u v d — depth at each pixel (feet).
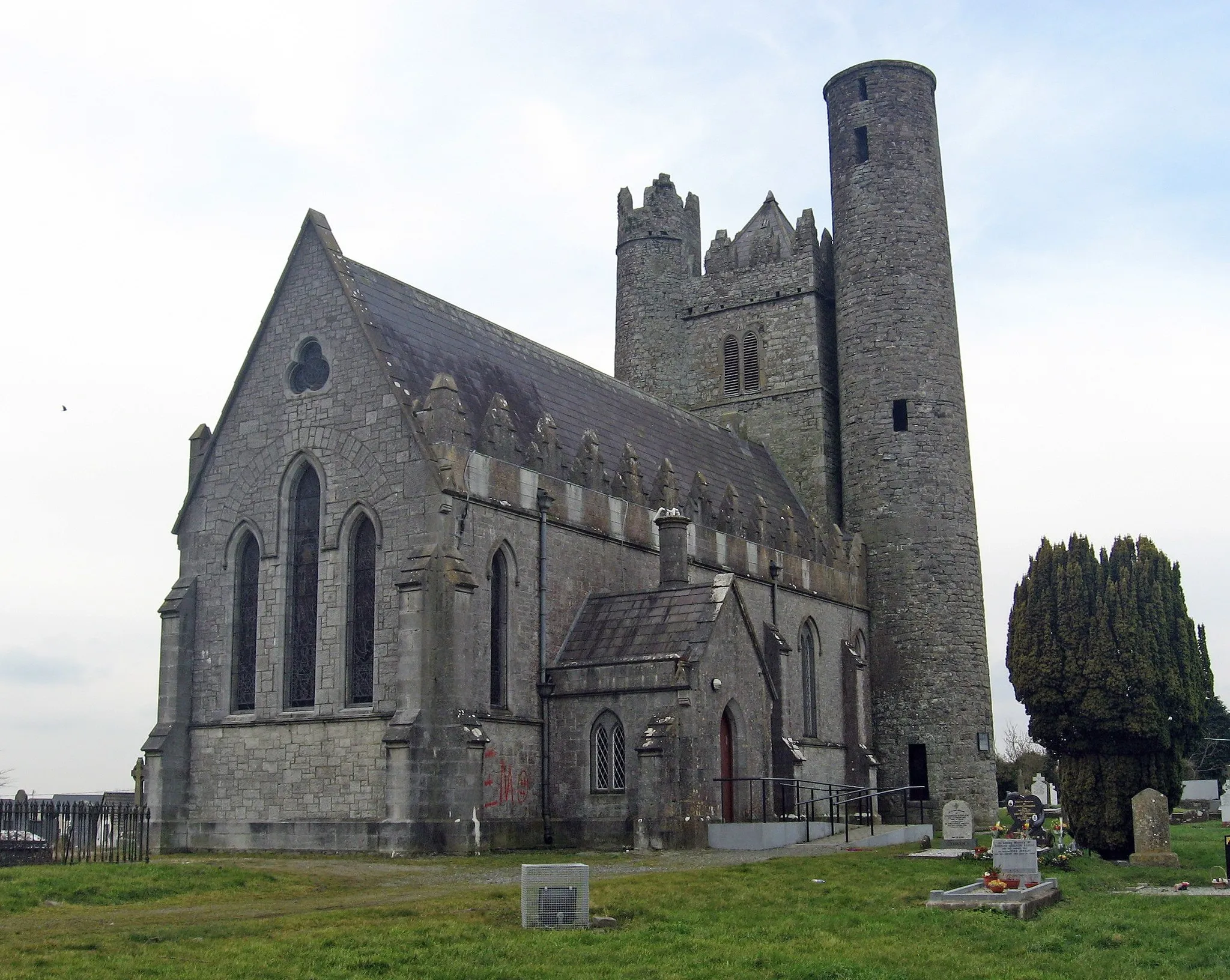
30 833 131.03
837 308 239.71
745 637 150.30
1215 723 408.87
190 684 150.92
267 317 152.97
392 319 153.79
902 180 235.20
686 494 191.62
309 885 98.99
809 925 80.84
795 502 233.76
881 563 223.51
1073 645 152.25
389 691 136.15
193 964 65.00
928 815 211.82
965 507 226.58
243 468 152.15
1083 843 150.30
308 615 145.48
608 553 162.30
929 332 230.48
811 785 172.35
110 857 117.70
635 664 142.41
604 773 143.33
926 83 242.17
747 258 261.24
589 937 74.49
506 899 87.86
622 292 264.52
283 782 141.69
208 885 95.86
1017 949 73.46
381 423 141.90
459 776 128.98
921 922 82.17
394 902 87.97
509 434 148.97
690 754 136.56
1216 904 93.04
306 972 63.46
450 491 136.87
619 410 195.11
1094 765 151.74
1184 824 251.39
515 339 180.65
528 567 148.36
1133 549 154.61
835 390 245.24
